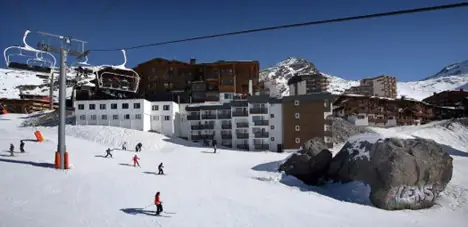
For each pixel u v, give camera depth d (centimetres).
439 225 3170
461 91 13162
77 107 7806
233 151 6688
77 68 5338
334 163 4662
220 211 2928
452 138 8250
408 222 3195
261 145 7412
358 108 9406
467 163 5628
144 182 3691
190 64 9862
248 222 2700
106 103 7712
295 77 13488
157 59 10044
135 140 6681
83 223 2267
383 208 3747
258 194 3675
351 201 4003
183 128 8012
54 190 3031
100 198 2939
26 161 4144
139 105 7594
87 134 6881
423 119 10881
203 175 4462
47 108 12350
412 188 3831
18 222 2067
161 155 5934
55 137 6469
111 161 4869
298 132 7350
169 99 9419
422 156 3975
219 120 7788
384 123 9781
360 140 4631
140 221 2470
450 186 4422
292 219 2880
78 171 3897
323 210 3309
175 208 2894
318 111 7362
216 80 9456
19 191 2891
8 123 8881
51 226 2089
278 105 7550
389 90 17388
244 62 9688
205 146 7275
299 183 4456
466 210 3775
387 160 3928
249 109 7538
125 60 5575
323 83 12962
